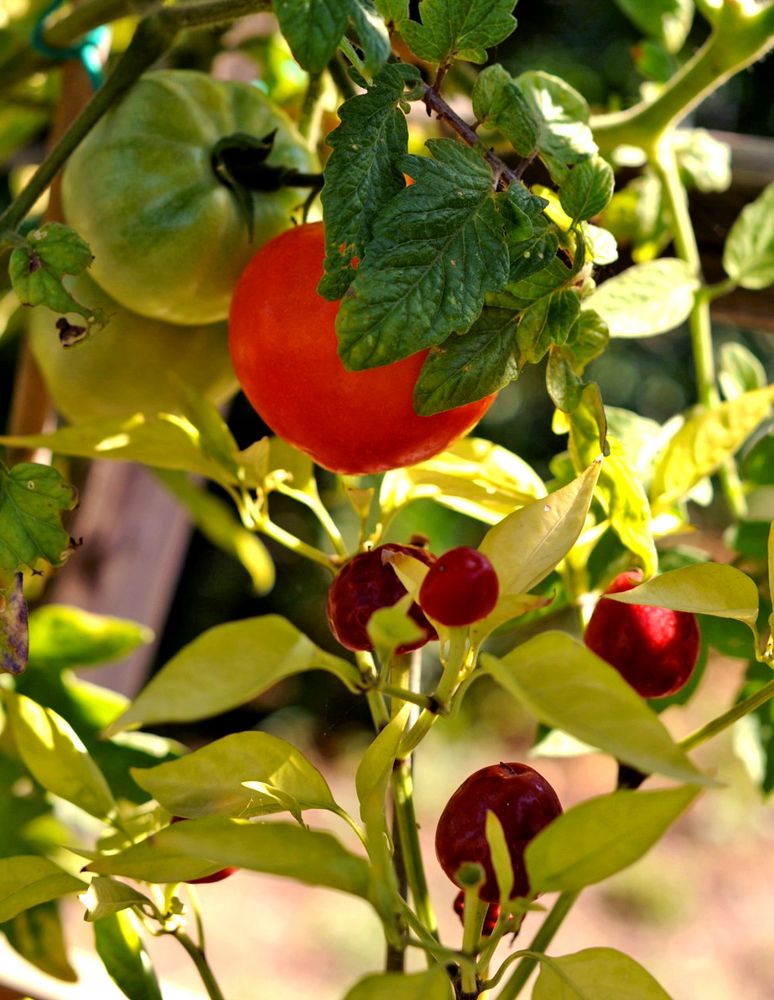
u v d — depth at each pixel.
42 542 0.51
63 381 0.62
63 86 0.73
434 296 0.45
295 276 0.50
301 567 3.36
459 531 2.43
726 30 0.66
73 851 0.49
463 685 0.46
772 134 2.42
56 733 0.54
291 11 0.44
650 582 0.48
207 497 0.86
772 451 0.67
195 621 3.49
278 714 3.61
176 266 0.56
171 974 2.55
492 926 0.49
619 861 0.42
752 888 3.10
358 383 0.49
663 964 2.77
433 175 0.46
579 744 0.60
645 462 0.62
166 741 0.68
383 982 0.41
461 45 0.47
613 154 0.71
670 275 0.63
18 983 0.70
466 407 0.50
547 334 0.48
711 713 3.47
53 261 0.51
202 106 0.57
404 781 0.51
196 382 0.62
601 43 2.28
